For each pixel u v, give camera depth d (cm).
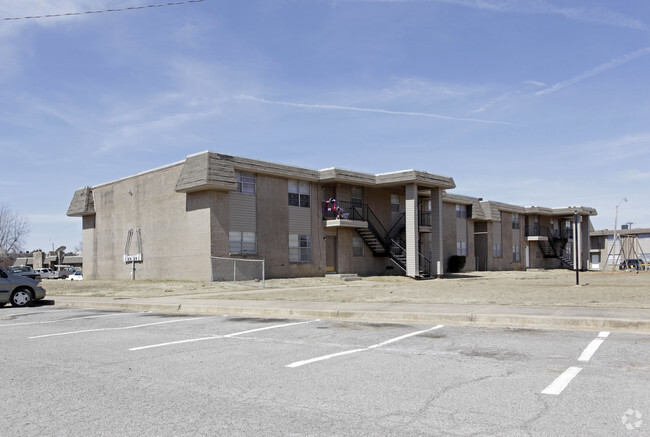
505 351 854
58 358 856
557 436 465
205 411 555
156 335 1103
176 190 2880
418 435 473
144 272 3228
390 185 3734
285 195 3272
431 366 754
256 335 1086
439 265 3797
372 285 2795
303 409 556
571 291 1975
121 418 536
